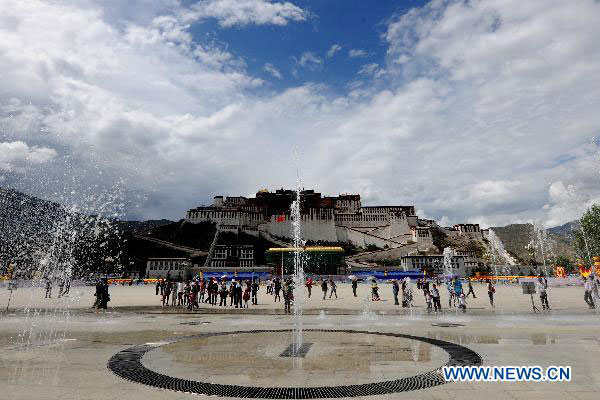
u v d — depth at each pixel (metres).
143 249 112.56
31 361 8.75
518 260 141.38
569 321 16.14
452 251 118.19
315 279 81.19
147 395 6.09
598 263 50.91
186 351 9.89
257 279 77.12
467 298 32.53
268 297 37.09
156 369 7.88
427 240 134.00
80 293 44.44
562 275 76.25
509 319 17.14
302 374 7.39
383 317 18.66
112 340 11.91
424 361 8.49
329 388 6.42
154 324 16.33
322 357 9.00
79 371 7.75
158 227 133.00
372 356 9.08
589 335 12.23
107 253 100.94
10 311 22.53
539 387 6.43
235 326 15.55
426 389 6.34
